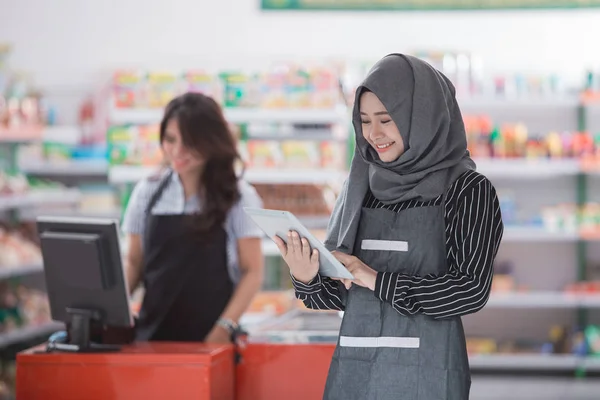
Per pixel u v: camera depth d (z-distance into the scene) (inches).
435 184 113.3
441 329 112.3
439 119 113.0
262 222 114.9
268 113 263.0
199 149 160.6
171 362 135.6
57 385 138.0
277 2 349.7
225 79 263.7
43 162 313.6
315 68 270.7
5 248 280.8
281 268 282.5
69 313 144.3
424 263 113.6
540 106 344.5
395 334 112.9
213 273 161.8
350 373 114.2
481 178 112.3
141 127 263.7
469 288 109.0
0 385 262.8
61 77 354.3
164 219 162.9
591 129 349.1
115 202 315.6
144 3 352.5
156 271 162.9
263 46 350.6
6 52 315.6
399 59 114.2
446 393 111.0
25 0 354.0
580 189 344.5
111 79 353.1
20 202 285.4
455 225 111.8
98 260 138.9
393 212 115.8
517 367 342.6
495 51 346.9
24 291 303.7
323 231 267.3
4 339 271.6
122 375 136.6
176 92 264.2
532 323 346.9
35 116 304.0
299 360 147.4
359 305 115.0
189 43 352.5
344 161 294.4
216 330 155.4
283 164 261.6
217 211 161.6
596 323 344.8
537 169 318.0
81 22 354.0
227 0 350.9
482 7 346.0
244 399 148.6
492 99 320.2
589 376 335.0
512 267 347.6
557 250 348.2
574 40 345.1
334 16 349.4
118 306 141.8
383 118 113.3
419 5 347.3
